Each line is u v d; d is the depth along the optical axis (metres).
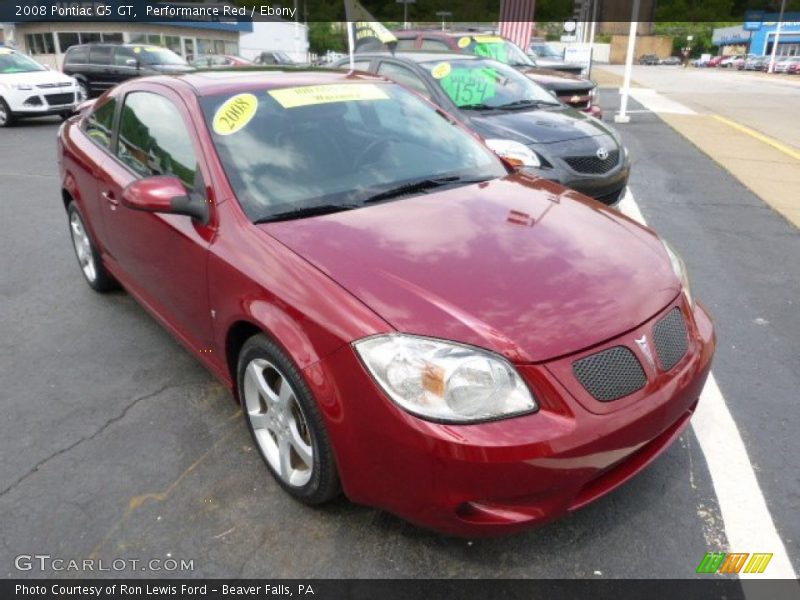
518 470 1.94
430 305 2.12
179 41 31.91
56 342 3.96
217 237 2.70
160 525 2.50
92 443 2.99
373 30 11.13
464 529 2.06
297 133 3.10
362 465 2.14
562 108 6.66
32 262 5.36
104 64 17.86
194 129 2.99
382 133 3.31
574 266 2.38
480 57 7.23
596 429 2.01
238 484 2.70
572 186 5.42
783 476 2.67
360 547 2.36
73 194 4.32
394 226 2.61
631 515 2.48
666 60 77.44
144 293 3.68
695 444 2.87
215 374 3.02
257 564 2.31
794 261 5.08
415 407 1.98
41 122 15.09
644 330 2.22
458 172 3.25
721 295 4.44
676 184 7.62
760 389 3.29
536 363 2.01
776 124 12.84
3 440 3.03
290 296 2.29
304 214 2.71
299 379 2.25
